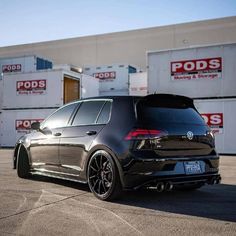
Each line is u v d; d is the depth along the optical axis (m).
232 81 13.23
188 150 4.14
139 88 22.78
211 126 13.27
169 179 3.88
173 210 3.73
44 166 5.47
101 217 3.43
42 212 3.62
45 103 17.25
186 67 13.95
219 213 3.61
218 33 38.69
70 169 4.83
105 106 4.61
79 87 18.67
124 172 3.92
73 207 3.84
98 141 4.28
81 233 2.92
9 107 18.03
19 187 5.13
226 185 5.54
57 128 5.30
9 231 2.97
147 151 3.88
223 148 13.02
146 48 41.88
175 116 4.30
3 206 3.88
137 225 3.16
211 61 13.58
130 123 4.06
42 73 17.38
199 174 4.15
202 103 13.47
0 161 9.43
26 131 17.41
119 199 4.26
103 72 24.28
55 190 4.89
